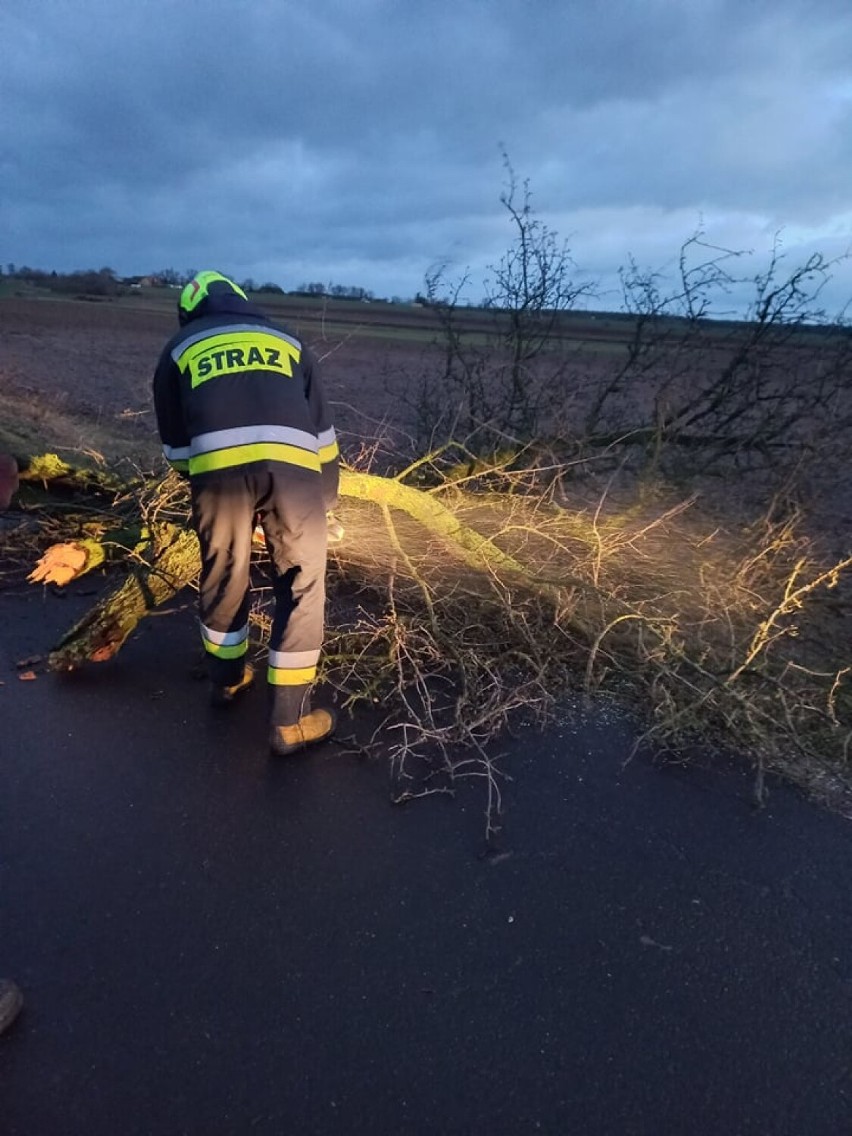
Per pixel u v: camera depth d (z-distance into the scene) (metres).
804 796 3.69
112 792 3.50
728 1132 2.27
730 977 2.75
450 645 4.45
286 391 3.67
